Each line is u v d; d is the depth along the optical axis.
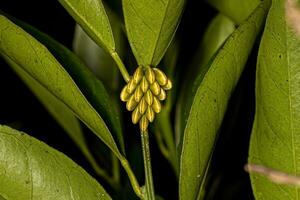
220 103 0.20
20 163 0.19
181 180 0.19
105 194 0.20
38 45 0.19
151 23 0.20
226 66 0.19
